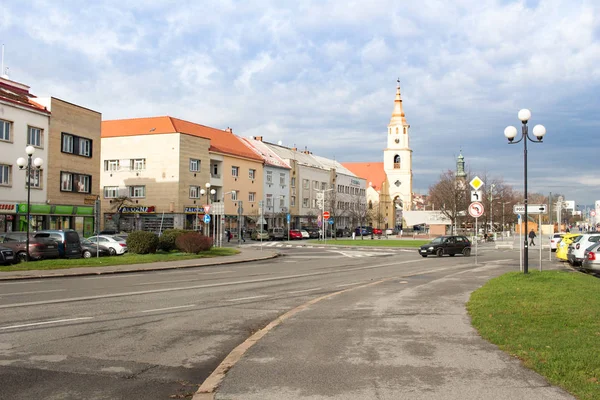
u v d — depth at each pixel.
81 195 44.12
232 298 14.05
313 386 5.76
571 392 5.36
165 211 57.41
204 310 11.90
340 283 18.27
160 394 5.88
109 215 60.12
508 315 9.68
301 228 78.62
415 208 139.00
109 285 17.38
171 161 57.53
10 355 7.55
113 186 60.06
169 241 32.72
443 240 35.56
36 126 39.25
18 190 37.66
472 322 9.44
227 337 8.98
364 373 6.23
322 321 9.73
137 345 8.29
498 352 7.16
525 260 17.36
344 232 87.25
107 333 9.19
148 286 17.06
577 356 6.52
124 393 5.89
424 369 6.36
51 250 26.53
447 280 17.50
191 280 19.28
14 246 25.48
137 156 59.00
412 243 54.50
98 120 46.34
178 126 61.94
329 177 95.69
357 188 109.44
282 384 5.85
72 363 7.14
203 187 60.94
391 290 14.61
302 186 85.94
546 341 7.41
